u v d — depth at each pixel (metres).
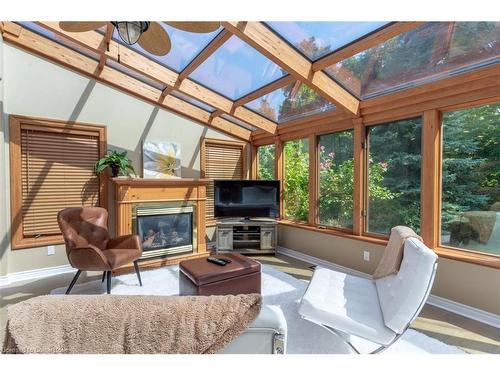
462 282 2.55
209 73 3.69
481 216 2.56
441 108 2.76
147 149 4.41
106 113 4.09
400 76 2.84
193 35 2.88
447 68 2.55
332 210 4.09
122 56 3.40
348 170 3.85
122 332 0.86
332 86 3.24
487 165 2.53
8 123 3.35
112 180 3.84
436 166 2.80
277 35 2.72
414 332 2.23
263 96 4.09
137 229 4.01
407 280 1.81
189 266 2.68
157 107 4.56
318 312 1.85
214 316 0.91
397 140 3.23
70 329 0.84
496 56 2.26
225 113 4.46
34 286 3.20
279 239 4.92
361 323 1.77
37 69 3.54
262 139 5.41
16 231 3.39
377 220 3.45
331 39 2.60
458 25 2.08
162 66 3.71
